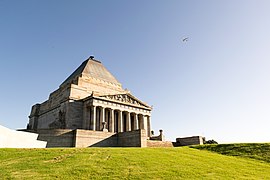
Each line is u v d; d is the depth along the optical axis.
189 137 69.06
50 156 28.27
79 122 84.44
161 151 36.28
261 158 36.22
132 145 59.34
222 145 47.03
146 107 99.31
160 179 20.92
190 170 24.77
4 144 40.09
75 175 20.84
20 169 22.58
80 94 89.62
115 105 89.12
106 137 62.66
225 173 25.16
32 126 109.00
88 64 109.38
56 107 93.25
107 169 23.09
